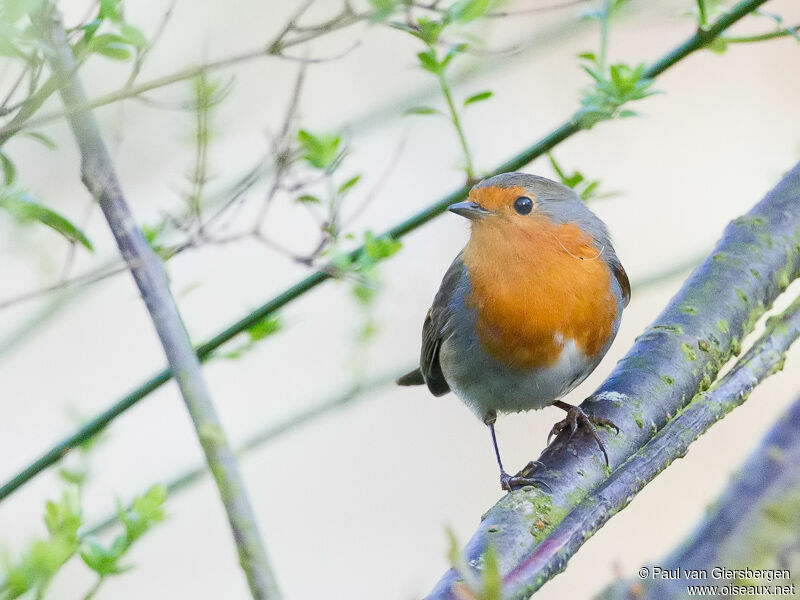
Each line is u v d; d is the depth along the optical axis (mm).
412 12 6645
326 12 11484
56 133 10453
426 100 10492
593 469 6504
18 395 13727
